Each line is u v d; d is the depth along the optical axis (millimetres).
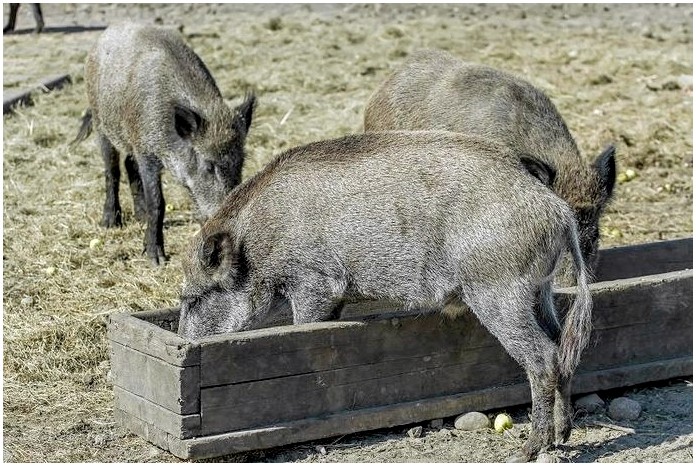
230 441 6613
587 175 8039
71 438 7027
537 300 6785
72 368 8203
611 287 7684
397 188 6887
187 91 10391
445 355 7230
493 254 6633
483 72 9266
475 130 8945
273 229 7098
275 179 7172
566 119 14781
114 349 7105
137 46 10734
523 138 8711
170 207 11922
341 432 6918
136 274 9961
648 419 7457
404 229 6844
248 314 7270
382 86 9891
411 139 7016
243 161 10164
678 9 22703
